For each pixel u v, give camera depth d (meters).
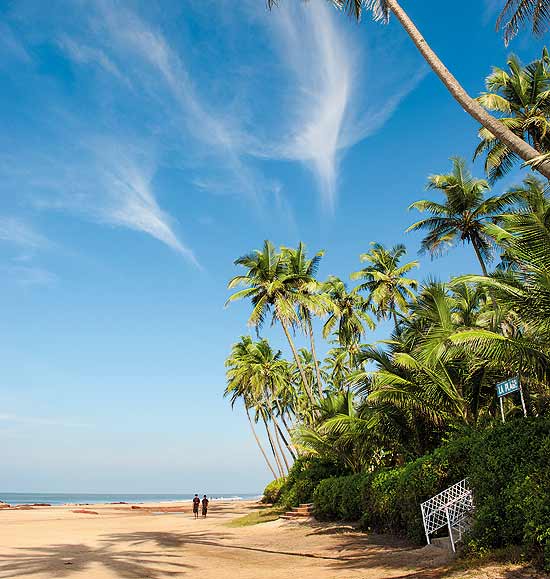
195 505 39.06
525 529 9.16
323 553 15.38
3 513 50.28
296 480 31.58
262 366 50.53
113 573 12.43
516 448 10.86
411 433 19.88
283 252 39.53
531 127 28.30
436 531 14.17
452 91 11.44
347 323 46.03
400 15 12.20
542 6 13.70
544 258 11.88
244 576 11.95
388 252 42.16
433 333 17.62
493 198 29.06
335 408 28.38
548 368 12.77
